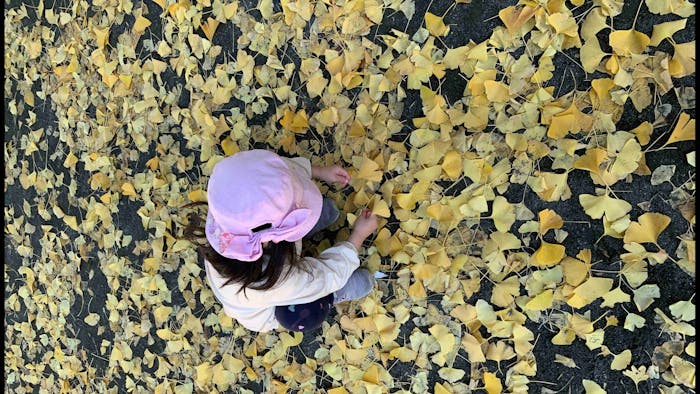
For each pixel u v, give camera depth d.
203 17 1.40
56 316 1.74
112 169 1.56
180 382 1.52
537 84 1.10
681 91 1.00
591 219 1.08
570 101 1.08
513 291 1.14
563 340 1.12
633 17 1.03
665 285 1.04
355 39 1.24
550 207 1.11
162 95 1.46
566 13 1.05
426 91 1.18
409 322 1.25
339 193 1.29
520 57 1.11
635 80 1.03
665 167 1.02
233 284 1.12
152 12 1.46
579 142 1.07
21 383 1.87
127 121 1.52
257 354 1.41
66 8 1.62
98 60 1.55
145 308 1.55
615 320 1.08
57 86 1.65
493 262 1.15
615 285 1.07
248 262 1.08
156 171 1.48
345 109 1.25
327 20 1.26
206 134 1.41
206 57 1.39
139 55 1.49
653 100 1.02
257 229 1.03
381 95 1.22
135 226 1.54
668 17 1.01
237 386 1.45
